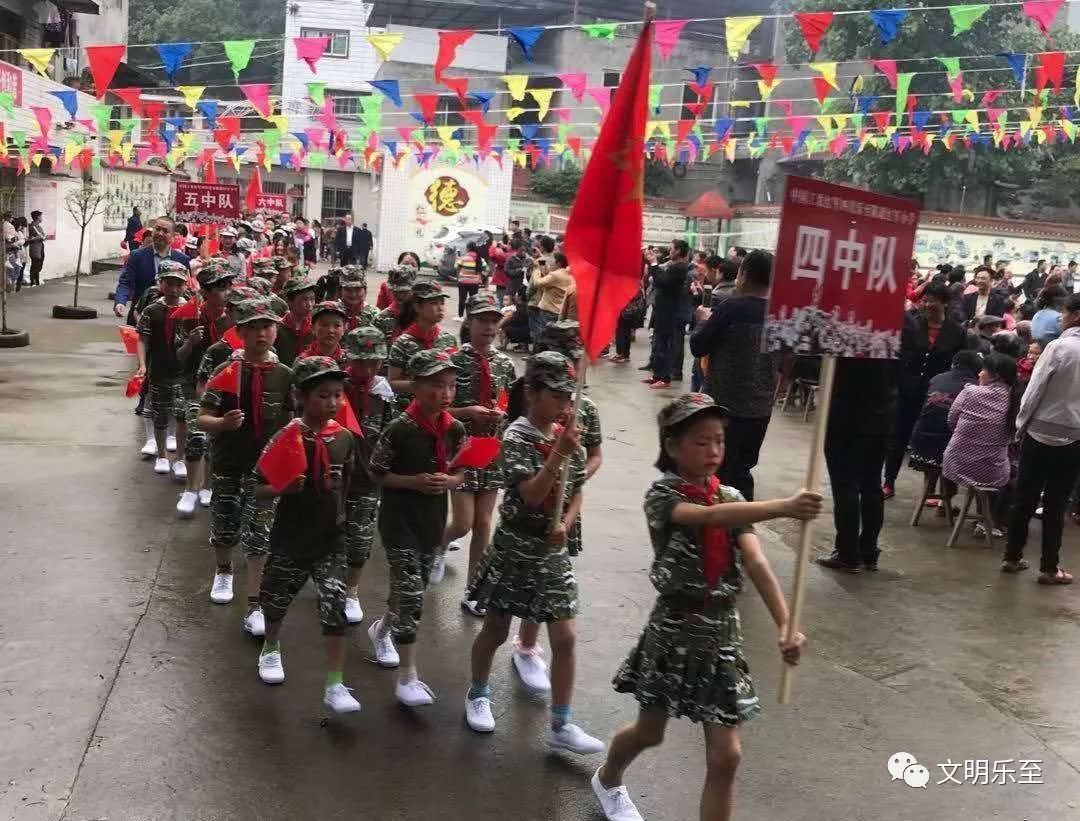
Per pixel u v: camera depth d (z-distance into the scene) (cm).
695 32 3425
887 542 809
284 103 3956
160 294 841
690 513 342
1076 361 689
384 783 407
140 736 428
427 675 508
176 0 5234
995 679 549
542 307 1458
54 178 2509
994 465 790
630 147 390
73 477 810
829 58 2822
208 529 708
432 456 461
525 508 424
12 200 2300
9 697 454
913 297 1088
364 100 1286
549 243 1590
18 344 1471
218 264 775
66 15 2492
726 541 352
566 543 457
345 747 433
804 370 1255
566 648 430
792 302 353
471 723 455
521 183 3847
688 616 355
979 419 788
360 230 2838
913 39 2623
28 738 420
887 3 2589
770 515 330
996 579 724
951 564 757
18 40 2298
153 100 2305
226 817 376
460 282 2161
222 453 565
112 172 3027
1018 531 738
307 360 466
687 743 459
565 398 427
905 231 370
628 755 382
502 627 443
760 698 510
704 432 347
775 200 3600
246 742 431
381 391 580
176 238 1630
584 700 493
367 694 484
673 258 1463
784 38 3275
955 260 2839
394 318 801
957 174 2877
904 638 601
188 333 790
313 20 3984
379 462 459
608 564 698
